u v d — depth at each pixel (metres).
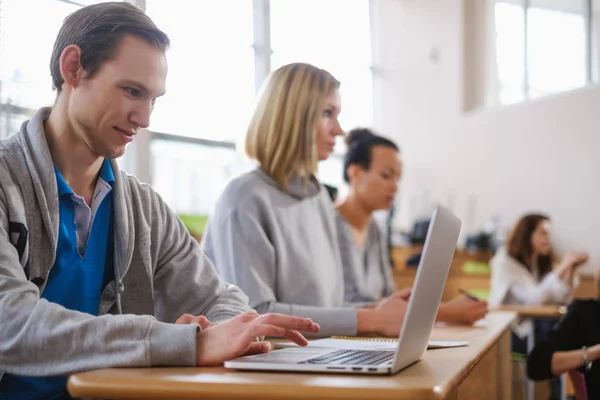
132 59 1.11
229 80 6.64
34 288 0.99
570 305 2.22
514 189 6.88
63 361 0.90
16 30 3.93
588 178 6.25
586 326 2.16
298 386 0.74
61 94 1.16
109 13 1.11
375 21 8.55
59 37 1.15
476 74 7.54
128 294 1.30
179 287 1.37
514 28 7.16
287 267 1.79
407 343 0.90
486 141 7.20
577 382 2.08
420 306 0.93
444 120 7.71
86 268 1.22
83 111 1.12
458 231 1.10
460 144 7.50
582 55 6.50
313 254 1.85
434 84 7.86
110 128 1.13
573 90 6.41
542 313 3.55
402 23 8.31
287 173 1.86
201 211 6.35
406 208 8.01
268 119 1.88
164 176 6.04
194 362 0.90
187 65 6.25
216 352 0.91
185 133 6.20
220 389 0.75
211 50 6.47
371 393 0.73
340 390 0.73
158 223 1.36
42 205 1.14
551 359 2.11
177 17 6.16
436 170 7.77
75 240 1.21
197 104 6.31
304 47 7.70
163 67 1.15
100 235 1.25
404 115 8.20
